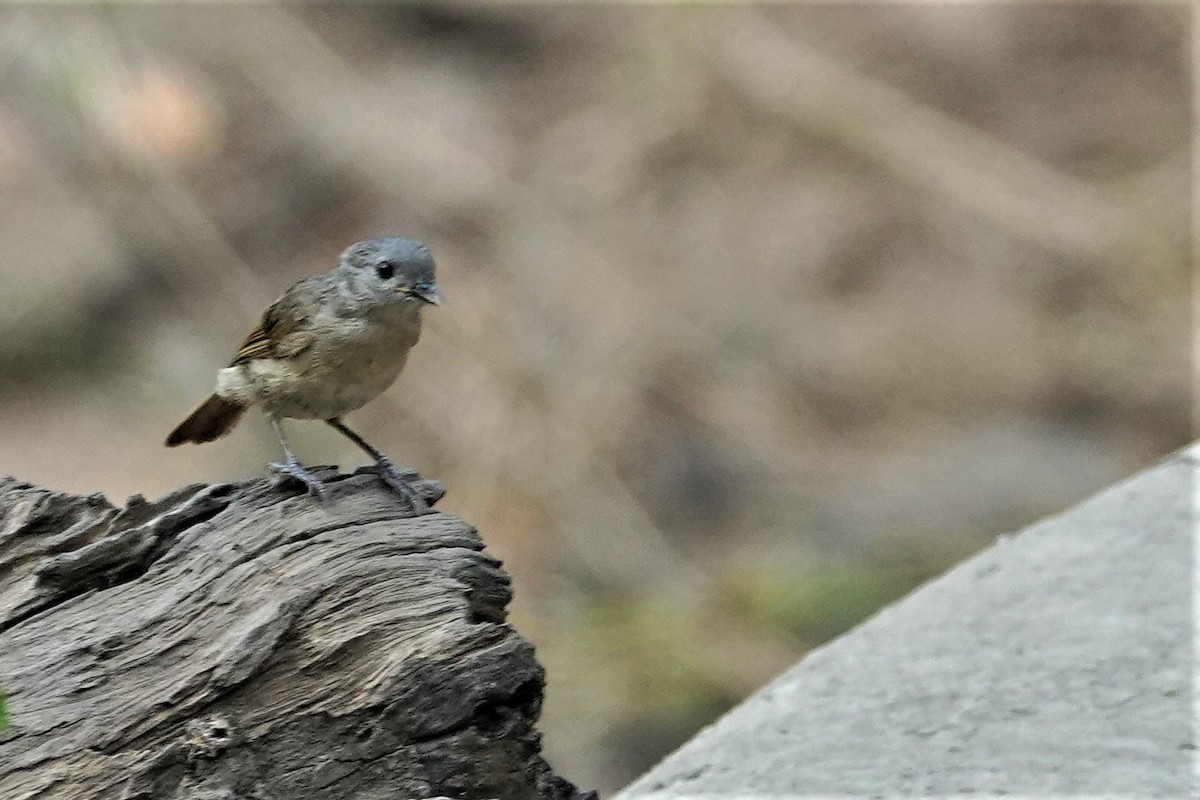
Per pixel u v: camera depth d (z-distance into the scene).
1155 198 17.28
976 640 6.95
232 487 5.54
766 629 13.45
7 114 16.67
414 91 18.48
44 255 16.89
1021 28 19.44
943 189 17.69
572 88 18.59
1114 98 18.56
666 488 15.26
